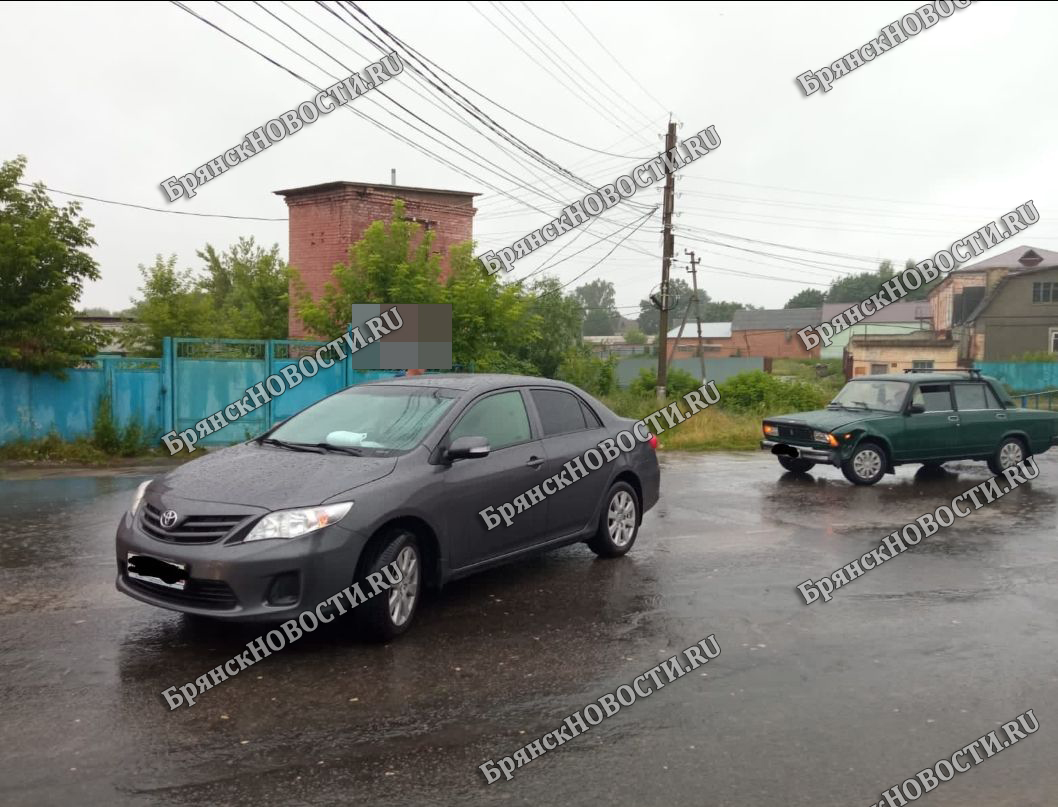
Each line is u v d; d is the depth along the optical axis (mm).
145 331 24859
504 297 17500
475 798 3387
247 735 3881
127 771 3525
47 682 4426
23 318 13422
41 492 10469
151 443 14797
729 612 5910
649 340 85250
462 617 5684
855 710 4312
